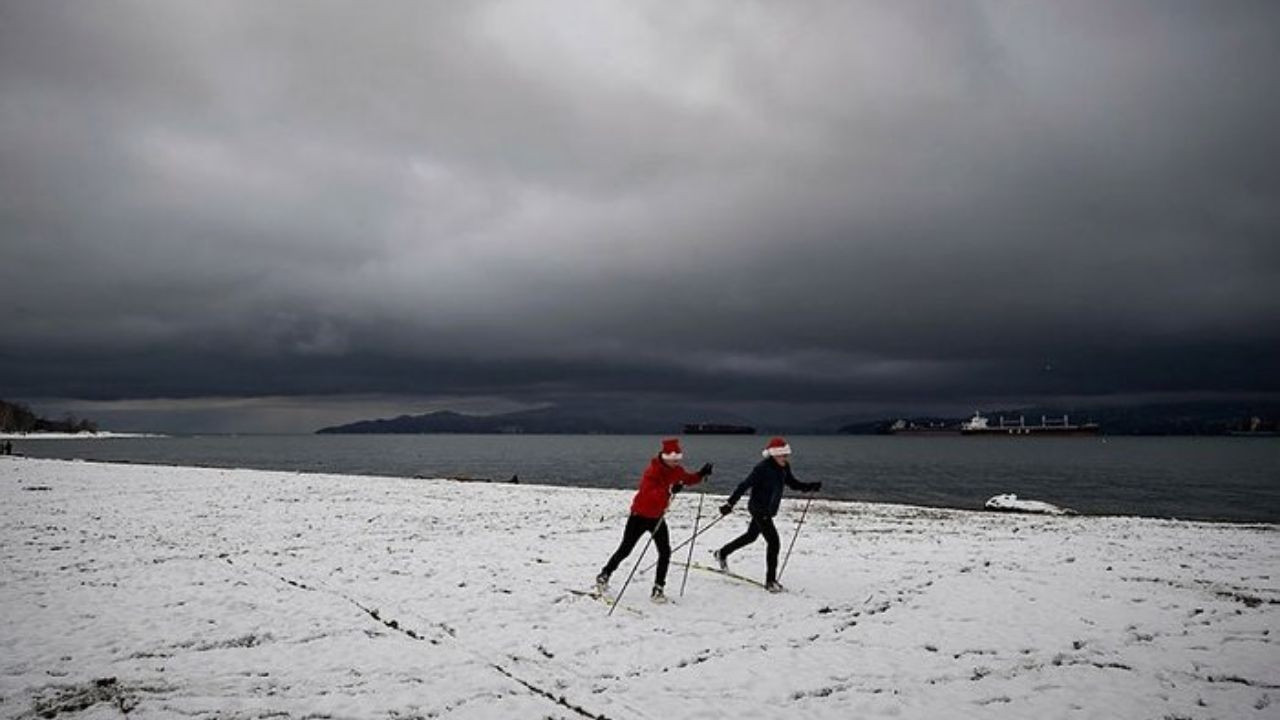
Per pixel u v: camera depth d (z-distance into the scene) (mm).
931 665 7168
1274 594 10180
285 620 8539
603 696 6238
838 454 105250
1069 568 11836
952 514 20609
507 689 6398
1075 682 6754
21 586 10250
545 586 10234
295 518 17656
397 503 21359
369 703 6086
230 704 6086
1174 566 12102
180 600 9477
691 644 7691
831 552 13117
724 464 70812
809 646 7691
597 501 22328
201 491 24469
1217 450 124375
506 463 73875
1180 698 6398
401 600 9477
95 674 6781
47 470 34906
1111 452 113375
